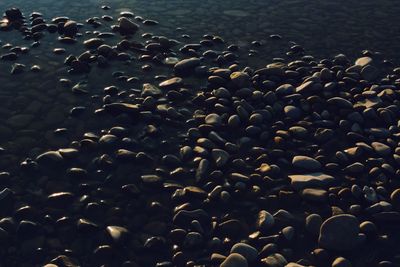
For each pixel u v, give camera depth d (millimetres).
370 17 3490
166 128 2490
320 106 2605
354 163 2342
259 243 2072
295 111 2561
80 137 2428
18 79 2707
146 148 2389
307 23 3383
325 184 2256
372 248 2072
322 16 3486
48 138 2414
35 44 2967
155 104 2596
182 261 2010
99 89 2680
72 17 3338
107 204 2174
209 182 2252
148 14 3439
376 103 2609
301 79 2787
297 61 2916
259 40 3170
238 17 3441
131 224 2119
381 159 2361
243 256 2008
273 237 2076
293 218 2146
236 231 2102
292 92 2676
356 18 3471
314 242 2090
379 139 2467
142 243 2064
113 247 2043
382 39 3225
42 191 2207
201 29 3266
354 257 2047
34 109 2545
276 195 2230
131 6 3557
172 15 3441
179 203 2189
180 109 2582
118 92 2668
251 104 2611
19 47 2926
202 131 2463
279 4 3648
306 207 2199
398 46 3152
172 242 2070
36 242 2045
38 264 1988
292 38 3201
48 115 2520
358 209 2170
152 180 2248
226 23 3357
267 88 2711
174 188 2229
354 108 2596
